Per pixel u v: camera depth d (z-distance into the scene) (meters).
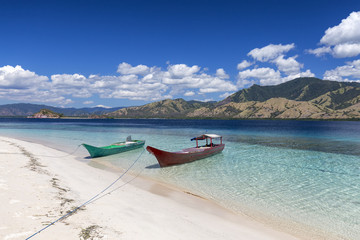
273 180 19.92
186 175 21.36
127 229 9.19
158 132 77.00
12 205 10.28
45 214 9.84
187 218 11.22
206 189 17.14
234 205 13.97
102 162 26.55
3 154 24.78
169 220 10.69
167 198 14.46
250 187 17.83
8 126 109.50
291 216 12.58
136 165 25.31
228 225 10.91
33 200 11.27
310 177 21.03
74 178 17.64
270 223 11.62
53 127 103.12
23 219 9.10
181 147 39.81
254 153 34.38
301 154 33.88
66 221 9.37
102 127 109.94
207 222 10.98
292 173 22.45
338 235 10.59
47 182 15.01
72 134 64.31
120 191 15.17
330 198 15.56
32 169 18.53
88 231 8.66
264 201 14.80
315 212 13.18
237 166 25.44
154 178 20.05
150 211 11.68
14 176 15.47
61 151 33.19
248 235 9.98
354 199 15.37
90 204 11.84
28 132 70.62
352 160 29.44
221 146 34.22
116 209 11.45
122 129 93.25
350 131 91.19
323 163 27.53
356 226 11.49
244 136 65.38
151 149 22.09
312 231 10.90
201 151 28.67
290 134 73.69
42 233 8.16
